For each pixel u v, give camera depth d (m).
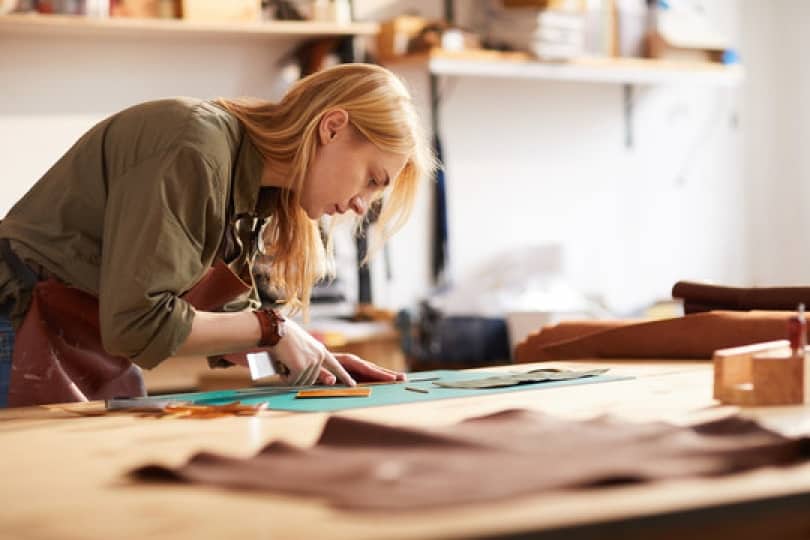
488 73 5.04
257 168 2.15
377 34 5.12
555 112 5.69
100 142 2.10
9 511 1.09
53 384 2.24
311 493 1.09
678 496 1.05
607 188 5.85
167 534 0.96
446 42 4.97
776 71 6.34
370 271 5.11
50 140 4.62
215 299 2.37
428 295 5.32
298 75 4.95
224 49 4.87
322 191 2.20
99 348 2.32
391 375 2.22
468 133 5.46
